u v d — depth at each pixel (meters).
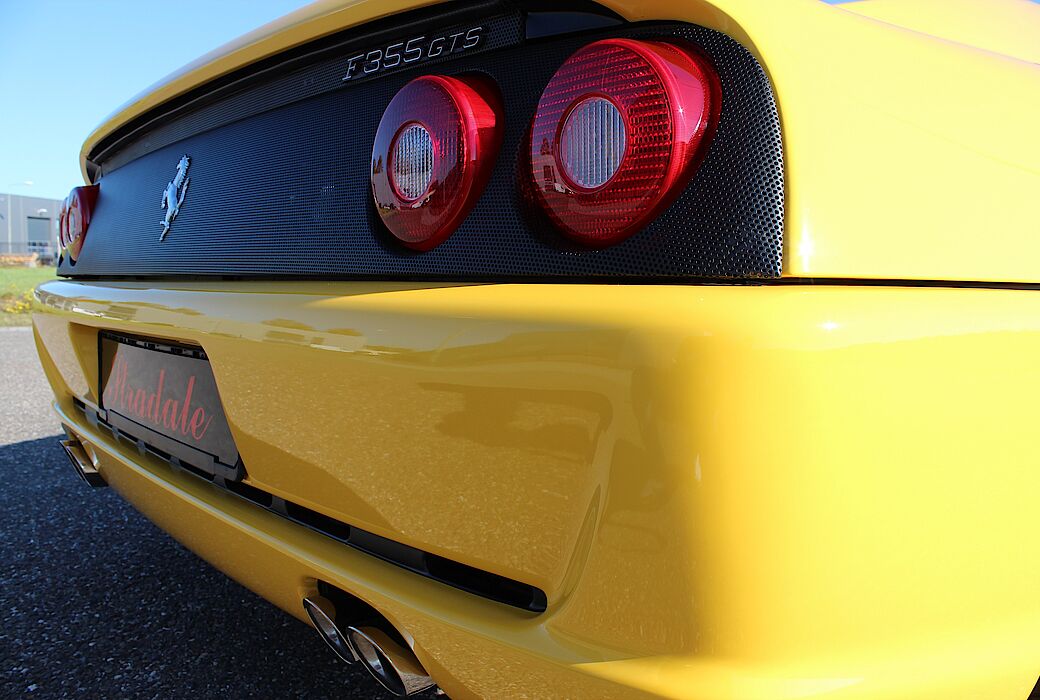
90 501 2.36
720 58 0.74
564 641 0.75
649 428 0.66
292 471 0.97
